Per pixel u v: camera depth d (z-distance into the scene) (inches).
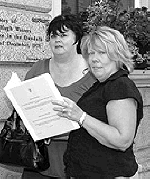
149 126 251.9
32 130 129.3
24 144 146.6
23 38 192.4
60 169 155.6
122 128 114.3
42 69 159.5
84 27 206.2
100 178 119.9
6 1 187.0
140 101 118.1
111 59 119.0
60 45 150.4
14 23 188.4
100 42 118.0
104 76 120.6
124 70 121.3
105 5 222.2
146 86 240.7
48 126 127.1
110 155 119.3
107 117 118.3
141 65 236.1
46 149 148.4
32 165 144.6
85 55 126.6
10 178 195.9
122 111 115.1
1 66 190.2
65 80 154.8
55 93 122.3
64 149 154.6
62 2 237.5
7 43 186.5
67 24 149.0
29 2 196.7
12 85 126.4
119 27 220.8
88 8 220.8
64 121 124.4
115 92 116.5
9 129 150.0
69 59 153.8
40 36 199.2
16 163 147.6
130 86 117.4
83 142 122.6
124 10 230.7
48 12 208.8
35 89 123.6
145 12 236.4
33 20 196.2
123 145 115.5
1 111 190.9
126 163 119.7
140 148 245.6
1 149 149.6
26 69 198.7
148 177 245.6
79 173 123.0
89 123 115.7
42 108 125.6
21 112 128.3
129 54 120.5
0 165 192.1
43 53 200.4
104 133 114.4
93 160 120.6
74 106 116.3
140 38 232.2
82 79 153.6
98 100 120.3
